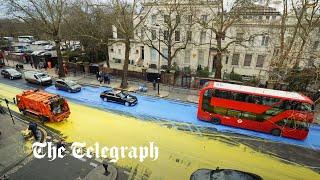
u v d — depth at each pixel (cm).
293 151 1770
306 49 2947
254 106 1983
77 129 2003
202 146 1791
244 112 2030
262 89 2053
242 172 1303
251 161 1623
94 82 3344
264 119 1981
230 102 2048
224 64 3947
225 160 1620
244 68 3856
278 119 1938
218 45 2912
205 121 2214
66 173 1430
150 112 2397
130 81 3378
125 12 2941
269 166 1575
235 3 2677
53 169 1466
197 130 2044
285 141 1916
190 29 3591
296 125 1900
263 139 1933
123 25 2936
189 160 1605
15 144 1730
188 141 1858
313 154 1741
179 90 3031
